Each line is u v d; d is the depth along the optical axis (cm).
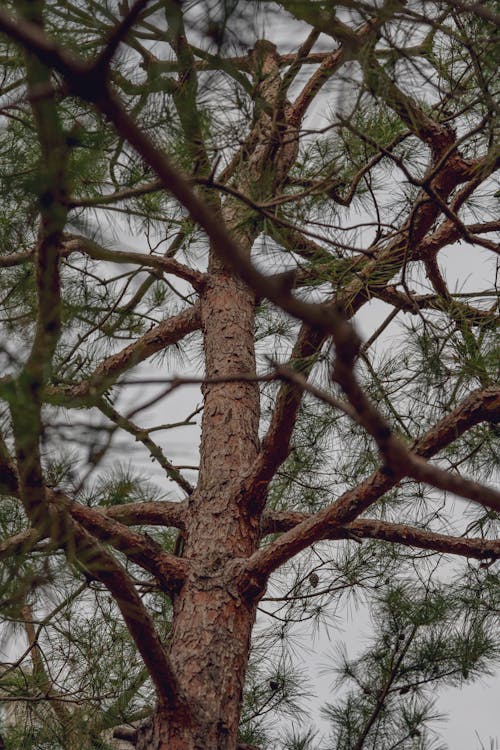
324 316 185
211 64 285
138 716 510
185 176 323
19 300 402
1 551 403
